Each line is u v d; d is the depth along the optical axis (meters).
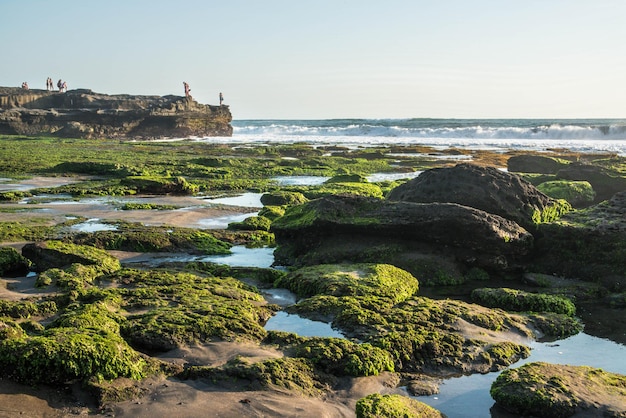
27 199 28.09
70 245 15.36
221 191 33.69
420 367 9.55
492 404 8.49
